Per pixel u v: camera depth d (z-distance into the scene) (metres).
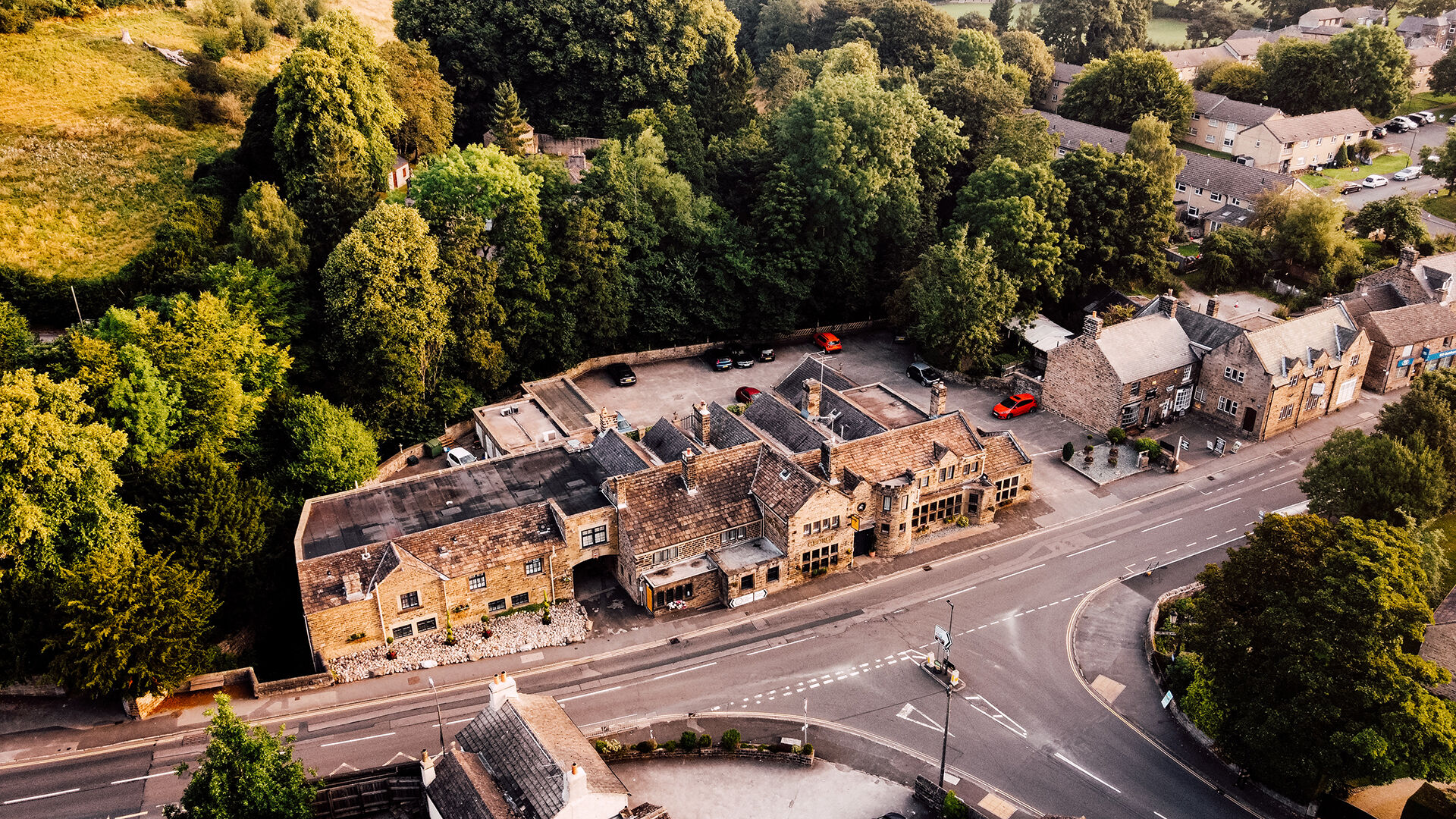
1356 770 54.16
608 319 110.25
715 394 107.88
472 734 56.38
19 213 107.81
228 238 107.31
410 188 107.94
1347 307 109.00
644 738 63.34
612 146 113.38
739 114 140.12
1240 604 60.84
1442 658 63.09
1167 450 97.19
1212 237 128.12
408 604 70.12
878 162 117.50
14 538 63.97
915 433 84.00
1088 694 67.19
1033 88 188.50
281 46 148.62
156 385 74.38
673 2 149.62
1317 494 78.62
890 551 81.38
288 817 51.59
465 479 80.75
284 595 73.69
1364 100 175.12
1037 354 112.31
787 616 74.56
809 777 60.56
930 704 66.31
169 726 63.94
